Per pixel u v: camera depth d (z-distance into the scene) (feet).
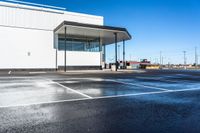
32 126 11.45
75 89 26.99
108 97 20.97
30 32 73.05
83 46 82.69
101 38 87.40
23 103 17.72
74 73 62.08
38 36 74.33
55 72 66.59
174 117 13.34
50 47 75.97
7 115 13.76
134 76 52.65
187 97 21.08
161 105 17.06
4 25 69.00
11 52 69.56
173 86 30.89
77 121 12.46
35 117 13.29
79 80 39.93
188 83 35.58
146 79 43.39
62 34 78.84
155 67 182.60
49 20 77.05
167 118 13.12
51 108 15.89
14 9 71.10
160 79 43.68
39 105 16.97
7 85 31.19
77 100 19.27
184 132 10.56
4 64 68.28
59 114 14.08
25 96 21.34
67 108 15.93
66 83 34.42
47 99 19.72
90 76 51.13
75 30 69.87
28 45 72.43
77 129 10.98
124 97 20.99
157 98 20.43
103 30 69.46
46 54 75.05
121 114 14.14
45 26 75.97
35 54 73.31
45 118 13.05
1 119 12.80
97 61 83.46
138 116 13.61
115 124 11.89
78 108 15.93
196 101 18.86
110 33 75.25
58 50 76.89
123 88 28.12
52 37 76.95
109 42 100.58
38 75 54.13
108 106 16.67
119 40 94.53
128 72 70.33
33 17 74.02
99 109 15.60
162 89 27.30
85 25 65.36
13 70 69.51
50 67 75.25
